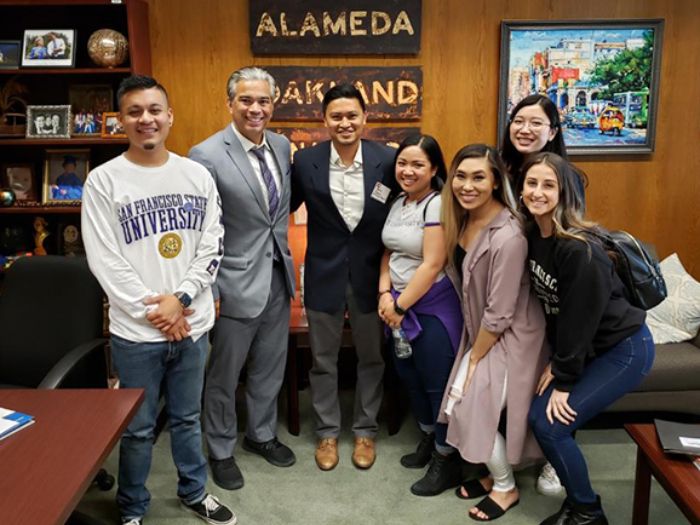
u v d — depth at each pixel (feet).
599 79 10.16
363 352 7.91
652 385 8.07
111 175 5.62
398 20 9.97
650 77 10.11
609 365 6.10
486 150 6.49
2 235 10.59
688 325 8.73
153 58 10.20
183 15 10.09
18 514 3.52
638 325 6.09
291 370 8.58
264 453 8.07
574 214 5.87
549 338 6.63
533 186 5.90
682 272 9.35
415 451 8.23
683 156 10.50
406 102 10.19
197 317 6.15
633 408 8.20
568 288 5.82
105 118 9.84
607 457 8.05
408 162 6.89
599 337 6.10
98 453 4.18
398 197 7.39
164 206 5.79
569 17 10.04
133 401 5.00
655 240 10.79
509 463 6.75
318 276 7.58
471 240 6.82
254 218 7.02
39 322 7.02
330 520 6.82
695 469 5.14
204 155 6.81
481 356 6.77
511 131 7.36
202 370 6.41
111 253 5.63
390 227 7.26
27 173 10.48
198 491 6.75
